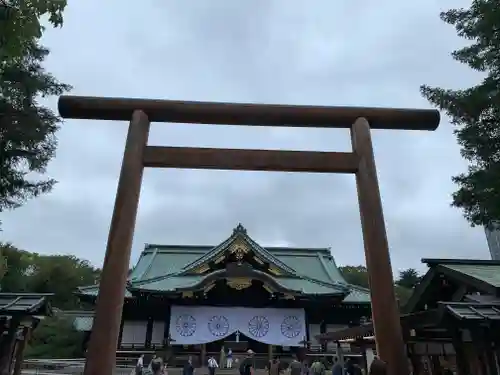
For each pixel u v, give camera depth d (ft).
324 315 72.79
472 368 24.99
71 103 19.88
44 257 161.89
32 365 68.59
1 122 37.35
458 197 36.32
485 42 36.60
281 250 107.76
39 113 40.57
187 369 49.49
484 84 35.27
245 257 74.54
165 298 68.33
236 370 61.62
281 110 20.63
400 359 14.87
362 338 43.80
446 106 36.73
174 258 98.99
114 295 15.20
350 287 80.94
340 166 19.29
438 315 23.97
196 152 19.11
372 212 17.88
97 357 14.14
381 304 15.90
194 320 68.28
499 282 25.61
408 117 20.94
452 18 38.24
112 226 16.57
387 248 17.06
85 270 163.94
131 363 61.98
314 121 20.80
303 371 54.85
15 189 40.29
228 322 68.90
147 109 20.08
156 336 68.18
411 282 146.41
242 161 19.11
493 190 33.96
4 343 26.66
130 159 18.24
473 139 36.11
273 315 70.28
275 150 19.56
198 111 20.30
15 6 17.57
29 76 38.99
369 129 20.16
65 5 18.10
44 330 97.66
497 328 23.02
